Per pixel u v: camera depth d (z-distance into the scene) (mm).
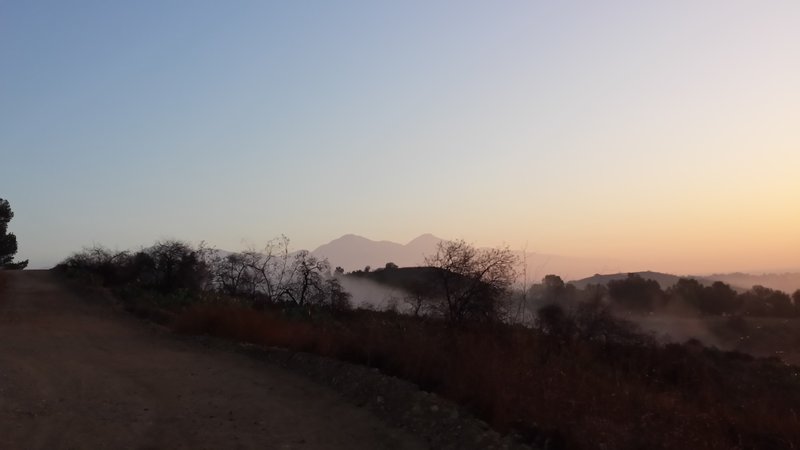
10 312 27328
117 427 8547
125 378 12594
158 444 7809
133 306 29578
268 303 29906
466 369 9945
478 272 19625
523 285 19703
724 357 35156
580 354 14055
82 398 10430
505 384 9117
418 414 9242
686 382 15664
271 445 8000
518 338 13070
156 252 40688
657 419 8672
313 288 30453
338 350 13906
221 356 16141
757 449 8383
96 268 45406
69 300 34438
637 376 14000
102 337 20219
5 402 9781
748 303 93625
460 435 8164
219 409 9969
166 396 10867
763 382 22656
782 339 65250
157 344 18672
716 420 9156
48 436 7922
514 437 7781
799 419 9977
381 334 13492
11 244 71375
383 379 11031
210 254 41281
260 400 10789
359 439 8477
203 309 21344
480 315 18594
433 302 20172
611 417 8484
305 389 11836
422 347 11602
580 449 7266
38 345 17656
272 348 16203
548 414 8266
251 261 33500
